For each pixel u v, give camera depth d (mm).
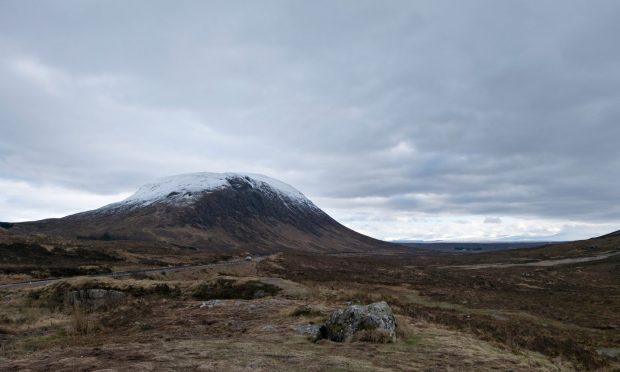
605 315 43594
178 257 100562
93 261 74125
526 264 129625
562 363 20438
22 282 46875
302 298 37969
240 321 26031
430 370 15195
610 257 120938
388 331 20031
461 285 69625
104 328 24703
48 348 18359
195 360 14789
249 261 97000
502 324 33562
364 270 90562
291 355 16078
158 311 31672
